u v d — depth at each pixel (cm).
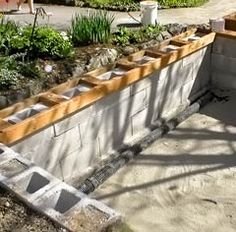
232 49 462
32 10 611
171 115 432
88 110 337
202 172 356
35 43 398
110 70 386
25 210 204
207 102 467
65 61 394
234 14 507
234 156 374
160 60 394
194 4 662
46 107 319
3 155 247
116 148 377
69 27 515
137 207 320
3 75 350
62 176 330
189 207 318
